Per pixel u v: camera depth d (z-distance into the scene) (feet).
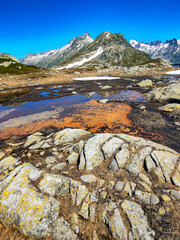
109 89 113.80
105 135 30.58
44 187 19.67
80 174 22.76
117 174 22.39
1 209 17.66
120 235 14.92
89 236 15.38
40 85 148.25
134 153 25.17
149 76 186.80
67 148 29.89
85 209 17.58
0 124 54.29
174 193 18.62
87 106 72.90
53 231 15.81
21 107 76.13
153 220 15.97
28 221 16.19
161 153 24.63
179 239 14.26
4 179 21.61
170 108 57.41
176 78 157.07
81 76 207.41
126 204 17.75
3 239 15.52
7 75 186.19
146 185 19.99
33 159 28.25
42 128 49.24
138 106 67.46
